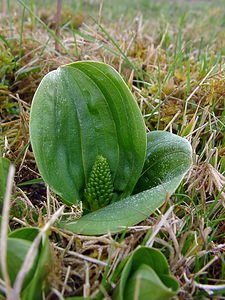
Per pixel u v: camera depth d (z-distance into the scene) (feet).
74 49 0.74
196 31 0.97
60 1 0.71
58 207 0.44
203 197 0.44
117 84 0.42
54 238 0.40
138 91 0.62
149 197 0.38
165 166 0.43
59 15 0.72
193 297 0.36
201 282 0.39
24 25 0.83
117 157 0.45
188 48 0.81
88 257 0.36
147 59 0.71
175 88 0.61
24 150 0.52
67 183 0.44
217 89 0.59
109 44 0.75
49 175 0.41
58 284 0.35
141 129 0.43
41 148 0.41
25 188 0.50
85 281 0.36
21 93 0.63
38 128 0.40
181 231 0.42
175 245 0.37
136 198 0.39
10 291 0.28
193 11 1.30
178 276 0.37
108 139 0.45
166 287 0.29
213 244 0.40
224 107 0.57
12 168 0.28
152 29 0.95
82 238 0.38
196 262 0.38
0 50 0.65
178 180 0.39
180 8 1.34
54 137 0.42
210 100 0.57
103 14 1.17
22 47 0.70
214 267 0.40
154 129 0.57
